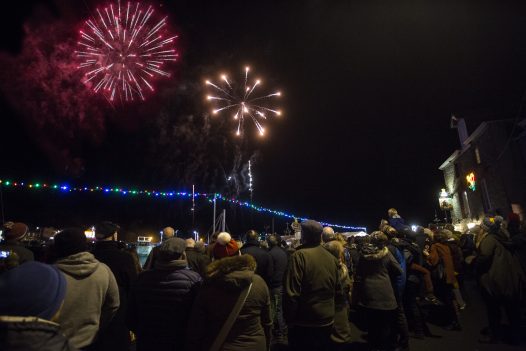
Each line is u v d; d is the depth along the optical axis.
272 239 7.40
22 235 5.15
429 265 7.58
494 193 21.77
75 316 2.89
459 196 28.62
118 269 4.16
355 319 8.59
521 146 20.62
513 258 6.20
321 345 3.90
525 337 6.42
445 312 8.69
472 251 9.56
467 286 12.74
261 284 3.33
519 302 6.09
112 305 3.20
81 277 3.01
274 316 6.85
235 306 3.09
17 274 1.51
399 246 6.82
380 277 5.45
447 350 5.92
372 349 5.66
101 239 4.38
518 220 7.30
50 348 1.38
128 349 3.95
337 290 4.21
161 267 3.45
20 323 1.35
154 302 3.33
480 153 23.58
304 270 4.00
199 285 3.50
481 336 6.70
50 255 3.79
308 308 3.93
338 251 5.59
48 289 1.52
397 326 5.70
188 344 3.08
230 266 3.16
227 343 3.07
